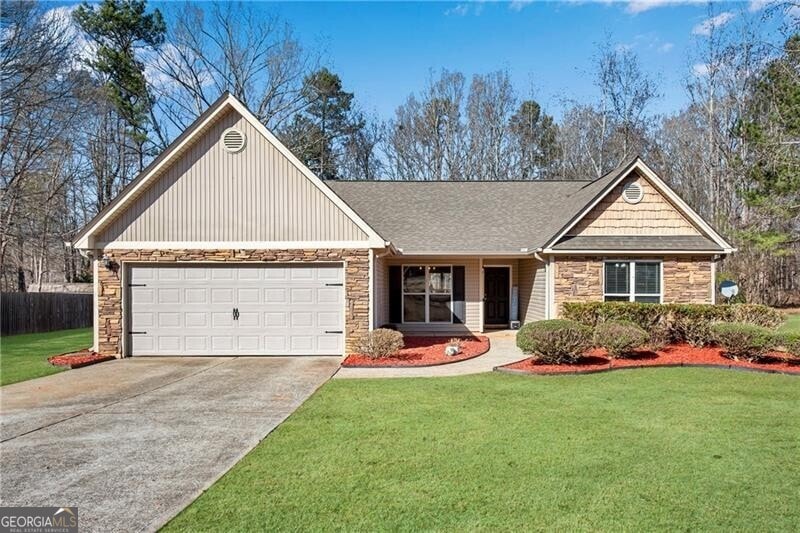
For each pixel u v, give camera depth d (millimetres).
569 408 7426
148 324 12680
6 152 22578
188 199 12531
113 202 12328
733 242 27328
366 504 4340
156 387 9289
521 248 16062
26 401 8273
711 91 30734
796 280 31656
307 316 12695
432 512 4188
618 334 11117
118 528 4008
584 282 14969
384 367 11070
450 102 39031
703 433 6227
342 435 6219
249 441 6105
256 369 11008
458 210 18531
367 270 12531
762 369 10234
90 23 28078
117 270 12547
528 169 38719
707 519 4070
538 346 10531
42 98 22109
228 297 12711
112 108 28688
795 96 20016
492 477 4887
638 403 7715
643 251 14797
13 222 23781
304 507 4297
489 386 9016
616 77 34625
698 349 12375
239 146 12508
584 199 16281
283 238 12547
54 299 22391
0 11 20516
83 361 11562
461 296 17547
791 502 4367
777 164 20953
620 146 34938
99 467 5332
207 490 4684
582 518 4082
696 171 34375
